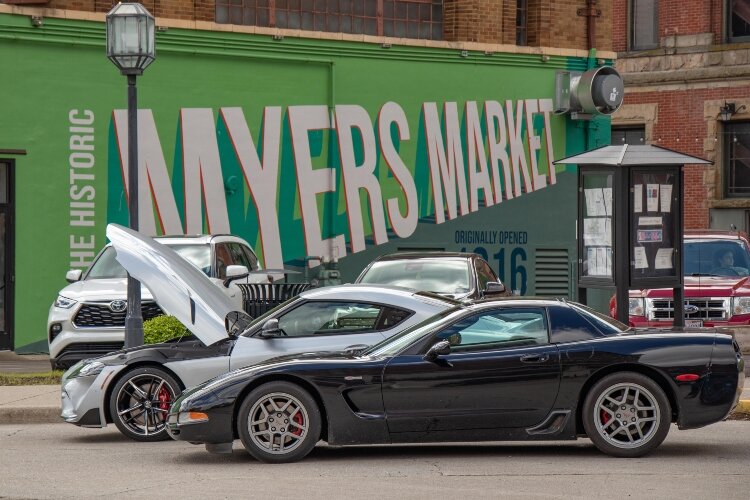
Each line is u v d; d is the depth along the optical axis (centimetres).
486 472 1310
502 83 3300
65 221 2727
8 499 1179
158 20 2820
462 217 3241
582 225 2047
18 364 2589
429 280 2152
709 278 2609
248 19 2992
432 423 1377
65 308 2195
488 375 1376
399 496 1172
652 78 4884
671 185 2011
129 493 1203
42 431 1725
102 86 2761
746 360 2461
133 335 1998
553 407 1382
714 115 4759
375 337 1556
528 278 3344
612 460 1384
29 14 2667
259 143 2964
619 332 1411
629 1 4947
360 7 3178
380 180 3122
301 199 3020
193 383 1571
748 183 4775
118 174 2784
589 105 3347
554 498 1157
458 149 3234
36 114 2694
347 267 3081
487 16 3288
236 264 2445
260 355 1556
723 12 4769
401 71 3150
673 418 1412
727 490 1191
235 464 1391
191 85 2875
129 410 1588
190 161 2875
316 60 3028
